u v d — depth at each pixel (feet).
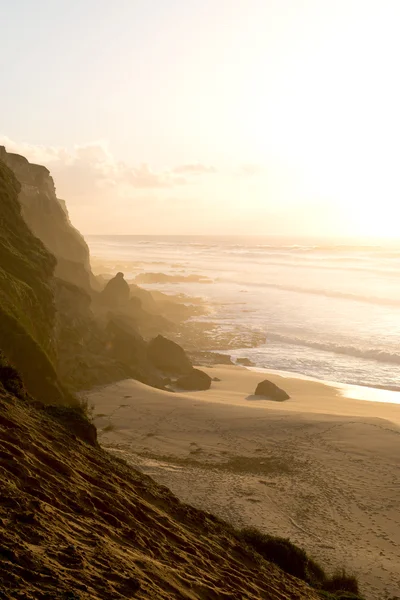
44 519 23.97
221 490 80.38
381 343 202.90
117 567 22.82
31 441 37.27
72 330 159.43
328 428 110.52
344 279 398.01
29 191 235.40
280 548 54.65
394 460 93.97
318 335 219.41
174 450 101.45
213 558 37.45
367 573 60.23
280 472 90.58
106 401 131.34
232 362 189.67
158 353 174.29
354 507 77.46
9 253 122.83
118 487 40.52
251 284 376.27
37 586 17.57
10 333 89.25
